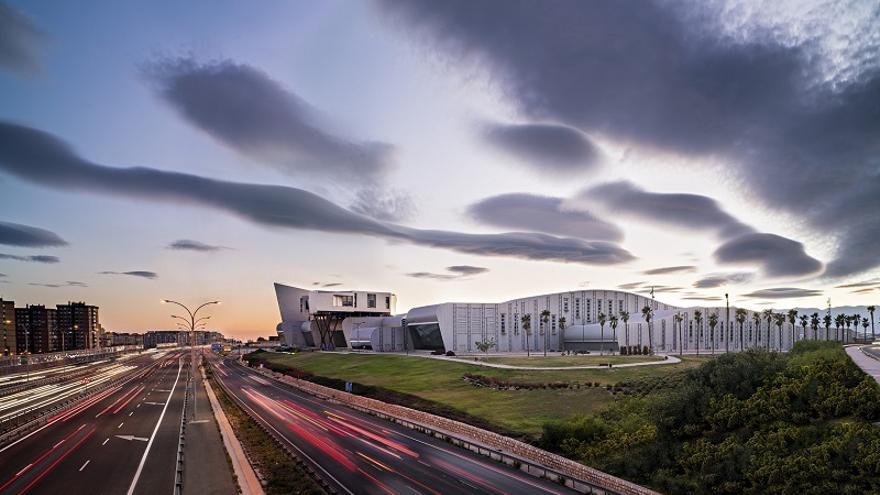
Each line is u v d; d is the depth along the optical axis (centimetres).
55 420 5750
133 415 6109
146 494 2989
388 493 3156
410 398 6925
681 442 3581
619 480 3183
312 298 18862
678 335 15025
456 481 3453
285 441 4700
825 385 3281
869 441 2559
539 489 3312
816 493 2458
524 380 7331
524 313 15475
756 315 16212
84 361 19675
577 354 13262
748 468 2848
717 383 4000
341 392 8244
